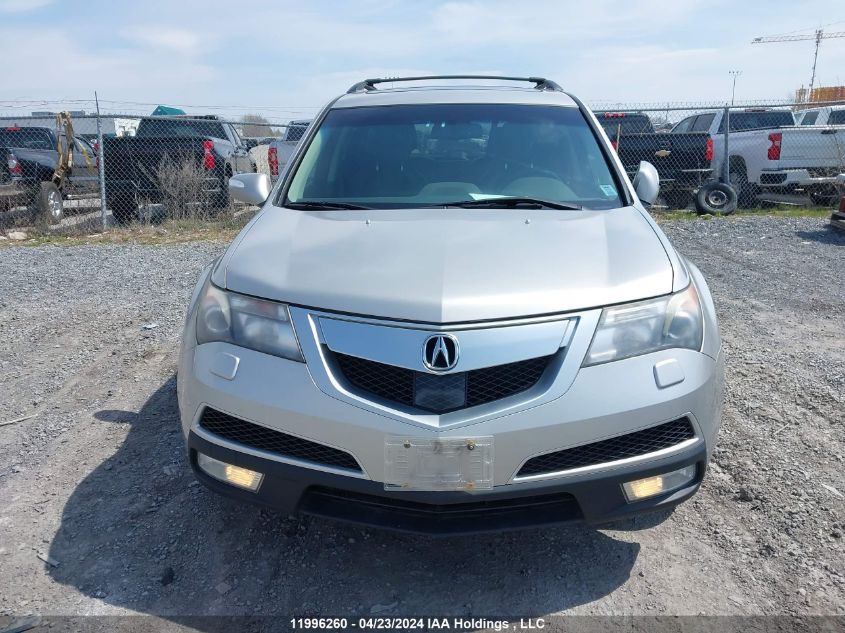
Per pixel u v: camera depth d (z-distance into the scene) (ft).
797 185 42.50
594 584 9.16
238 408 8.61
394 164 12.64
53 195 40.68
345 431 8.17
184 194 39.32
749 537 9.95
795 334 18.37
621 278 8.89
